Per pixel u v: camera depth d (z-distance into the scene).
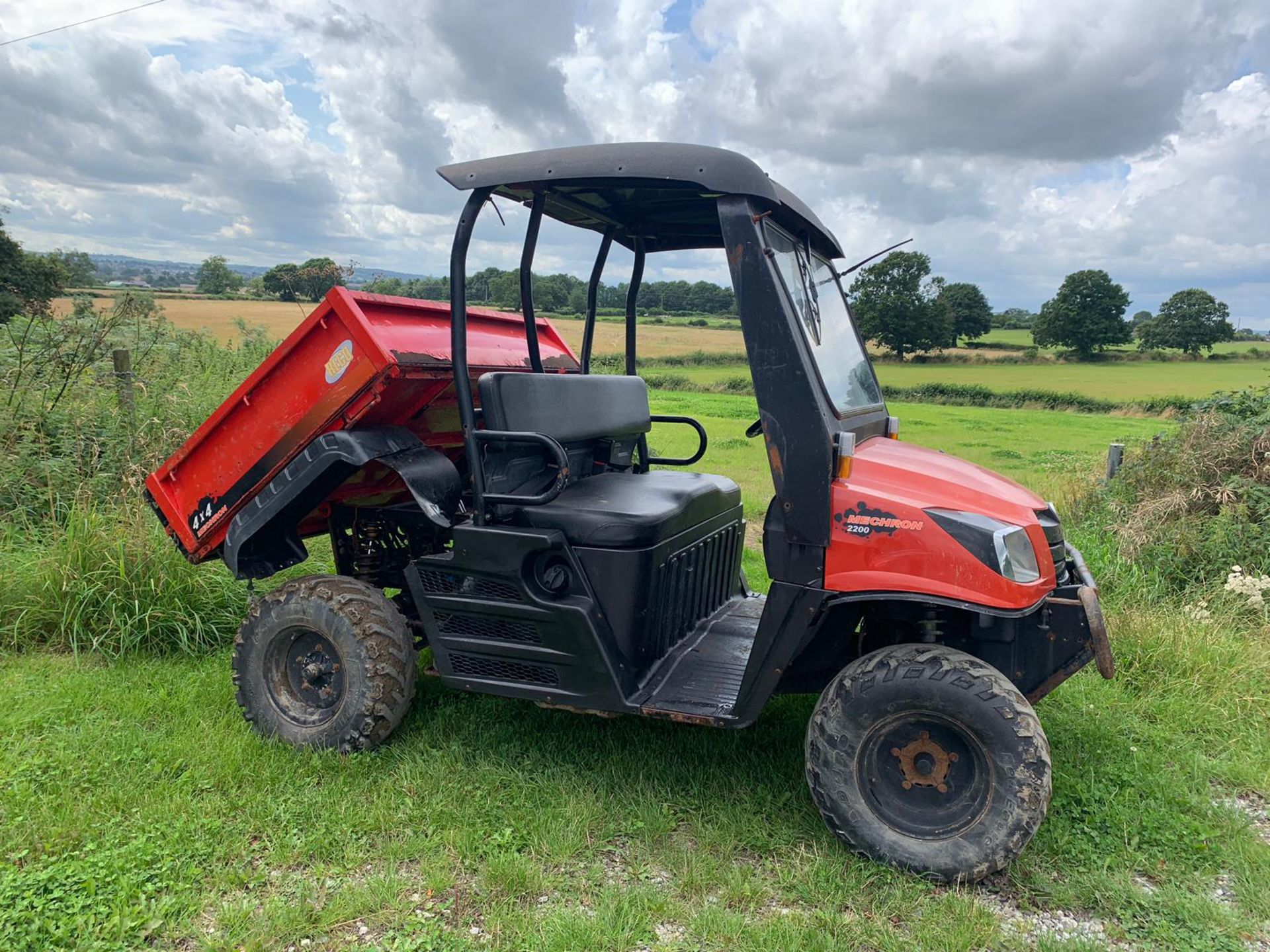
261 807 3.23
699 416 20.50
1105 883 2.86
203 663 4.68
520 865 2.88
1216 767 3.71
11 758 3.51
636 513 3.38
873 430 3.71
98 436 6.21
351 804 3.27
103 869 2.81
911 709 2.88
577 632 3.31
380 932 2.61
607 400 4.18
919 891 2.81
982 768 2.85
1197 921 2.71
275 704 3.78
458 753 3.65
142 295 8.24
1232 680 4.42
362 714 3.58
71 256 23.56
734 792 3.40
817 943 2.55
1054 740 3.87
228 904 2.70
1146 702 4.30
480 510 3.44
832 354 3.57
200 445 3.88
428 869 2.88
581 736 3.84
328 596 3.67
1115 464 7.44
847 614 3.24
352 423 3.60
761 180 3.04
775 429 3.00
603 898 2.74
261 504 3.76
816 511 2.95
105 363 7.13
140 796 3.28
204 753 3.60
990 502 3.05
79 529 5.11
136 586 4.87
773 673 3.05
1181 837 3.18
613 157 3.20
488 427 3.44
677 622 3.70
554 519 3.40
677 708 3.21
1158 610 5.23
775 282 3.01
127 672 4.52
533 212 3.88
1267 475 6.17
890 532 2.89
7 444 5.96
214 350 9.42
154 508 4.12
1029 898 2.84
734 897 2.80
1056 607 3.06
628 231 4.37
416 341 3.71
